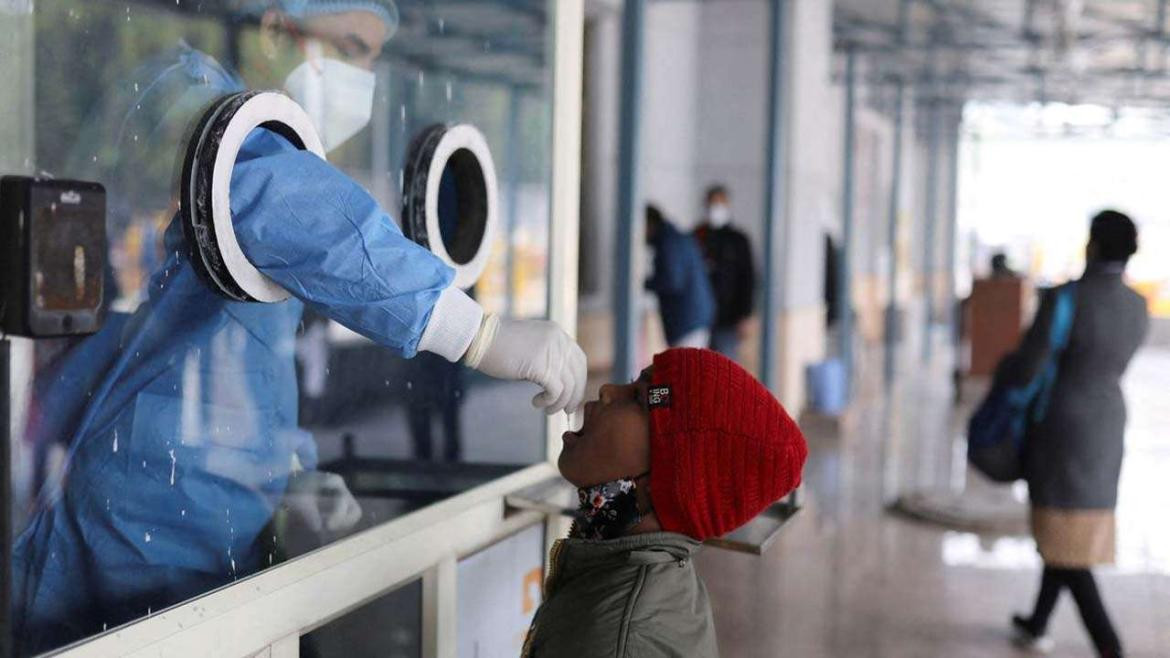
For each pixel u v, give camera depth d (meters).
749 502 1.25
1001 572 4.64
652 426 1.27
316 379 1.46
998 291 11.52
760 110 8.93
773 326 7.21
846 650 3.71
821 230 9.57
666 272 6.51
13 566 1.05
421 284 1.20
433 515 1.71
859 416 9.11
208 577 1.29
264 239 1.18
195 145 1.18
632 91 4.53
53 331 0.99
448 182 1.78
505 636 1.95
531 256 2.04
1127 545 5.21
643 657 1.20
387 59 1.57
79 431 1.11
